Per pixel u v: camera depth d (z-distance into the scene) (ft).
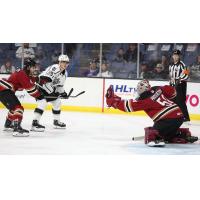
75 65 72.18
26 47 72.69
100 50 69.51
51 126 46.39
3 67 71.46
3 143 36.40
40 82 41.96
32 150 33.94
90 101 59.93
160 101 36.37
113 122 51.01
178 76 50.88
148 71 70.08
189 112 56.85
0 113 55.88
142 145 37.24
